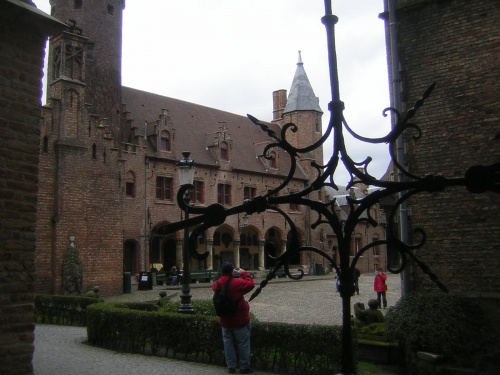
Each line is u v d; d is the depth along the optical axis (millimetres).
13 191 5523
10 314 5316
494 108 9125
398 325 8570
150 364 9375
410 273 9633
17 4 5586
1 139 5496
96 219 27688
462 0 9680
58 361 9445
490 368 7207
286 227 48750
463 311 8500
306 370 8578
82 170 27406
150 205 37812
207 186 42750
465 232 9109
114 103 35969
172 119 44312
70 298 15891
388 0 10469
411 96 10125
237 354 8961
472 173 2805
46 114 26469
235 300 8422
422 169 9797
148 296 27422
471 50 9492
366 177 3043
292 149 3076
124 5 37781
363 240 56125
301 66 55875
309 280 41656
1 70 5605
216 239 45438
